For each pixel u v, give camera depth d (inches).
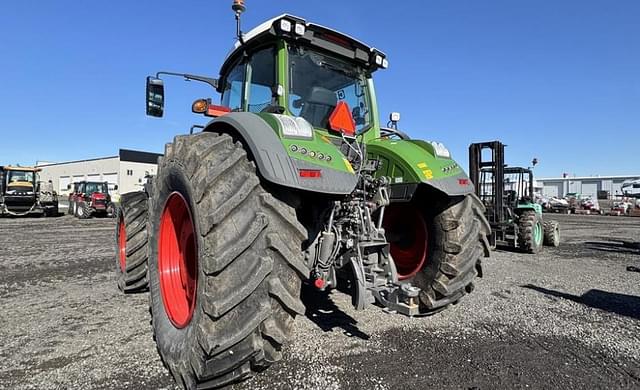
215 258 74.6
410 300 96.4
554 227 371.6
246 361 76.7
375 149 129.0
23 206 777.6
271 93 120.0
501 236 342.0
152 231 111.3
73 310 147.5
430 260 123.6
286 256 76.6
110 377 94.7
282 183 78.7
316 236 105.3
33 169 807.7
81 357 105.9
